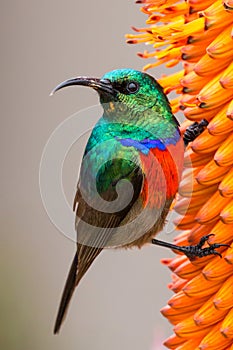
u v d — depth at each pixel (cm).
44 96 1684
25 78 1702
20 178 1683
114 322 1548
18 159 1686
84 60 1650
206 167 754
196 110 746
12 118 1725
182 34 738
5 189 1678
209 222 754
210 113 745
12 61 1711
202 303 782
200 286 768
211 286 768
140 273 1551
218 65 723
